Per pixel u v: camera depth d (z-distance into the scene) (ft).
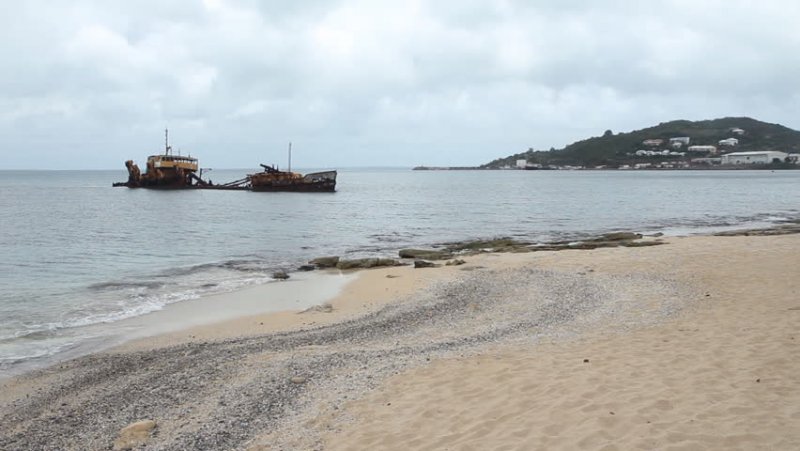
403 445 20.33
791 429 18.37
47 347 39.55
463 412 22.82
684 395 22.02
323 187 284.41
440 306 48.98
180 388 29.55
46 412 27.32
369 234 121.80
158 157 296.51
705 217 156.56
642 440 18.38
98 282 66.59
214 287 62.80
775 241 80.74
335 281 65.21
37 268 77.97
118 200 236.63
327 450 20.70
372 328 42.06
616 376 25.02
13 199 244.63
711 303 41.52
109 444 23.17
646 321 37.70
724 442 17.83
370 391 26.73
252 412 25.50
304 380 29.22
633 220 150.82
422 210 188.44
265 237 116.26
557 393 23.58
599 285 53.88
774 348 27.40
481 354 31.50
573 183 416.46
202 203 218.79
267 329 43.57
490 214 172.45
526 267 67.46
